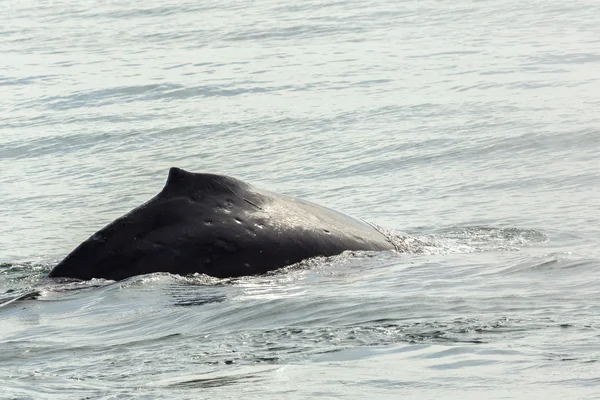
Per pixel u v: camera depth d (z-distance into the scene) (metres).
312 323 25.66
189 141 68.56
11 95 87.81
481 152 59.31
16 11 142.12
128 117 76.62
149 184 58.31
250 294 29.89
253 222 33.88
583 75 79.38
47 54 108.25
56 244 44.84
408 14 115.94
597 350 20.97
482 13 113.56
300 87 82.69
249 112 75.25
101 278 32.44
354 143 64.06
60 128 74.12
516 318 24.62
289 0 131.25
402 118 69.50
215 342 24.48
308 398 18.86
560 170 53.75
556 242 38.31
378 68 88.00
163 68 95.38
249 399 19.02
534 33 100.19
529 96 73.31
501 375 19.53
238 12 126.12
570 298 26.98
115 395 19.78
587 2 115.81
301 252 33.75
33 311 29.64
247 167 61.22
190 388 20.12
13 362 24.03
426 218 45.56
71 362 23.59
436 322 24.67
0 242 45.56
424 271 32.38
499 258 34.25
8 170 63.72
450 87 78.31
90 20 130.38
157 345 24.83
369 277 31.77
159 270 32.41
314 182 56.19
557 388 18.47
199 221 33.31
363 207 49.25
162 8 134.50
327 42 103.19
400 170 57.25
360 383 19.67
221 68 93.31
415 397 18.55
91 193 56.44
